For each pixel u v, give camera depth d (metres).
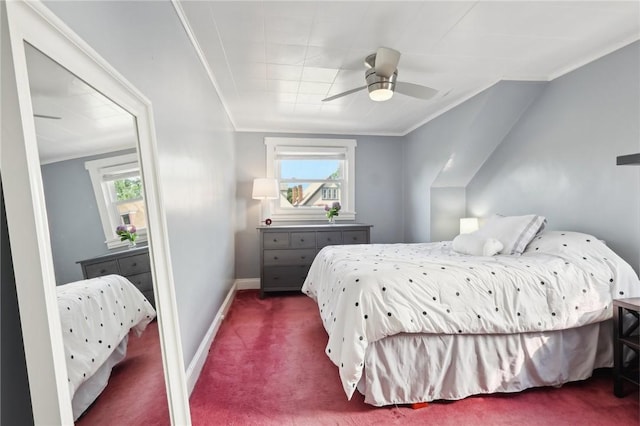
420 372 1.70
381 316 1.62
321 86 2.87
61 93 0.78
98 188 0.93
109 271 0.96
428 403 1.73
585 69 2.44
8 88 0.63
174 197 1.61
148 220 1.21
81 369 0.80
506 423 1.58
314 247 3.96
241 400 1.76
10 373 0.67
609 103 2.27
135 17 1.23
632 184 2.13
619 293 1.89
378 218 4.66
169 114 1.58
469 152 3.48
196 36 2.02
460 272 1.82
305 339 2.60
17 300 0.69
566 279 1.86
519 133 3.13
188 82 1.93
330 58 2.34
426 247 2.96
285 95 3.08
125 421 1.00
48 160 0.72
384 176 4.67
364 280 1.72
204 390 1.86
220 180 3.01
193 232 1.96
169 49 1.61
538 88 2.83
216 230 2.77
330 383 1.94
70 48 0.81
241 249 4.33
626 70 2.16
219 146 2.96
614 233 2.24
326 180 4.57
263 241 3.88
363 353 1.58
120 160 1.05
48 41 0.73
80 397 0.79
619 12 1.84
